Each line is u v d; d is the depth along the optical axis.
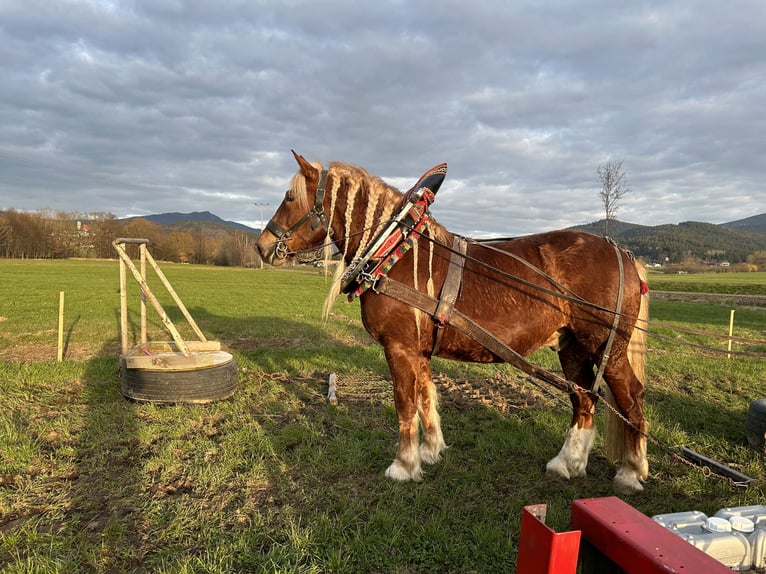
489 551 3.19
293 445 4.93
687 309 23.09
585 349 4.02
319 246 4.39
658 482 4.29
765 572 2.20
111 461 4.46
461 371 8.40
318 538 3.28
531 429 5.46
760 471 4.55
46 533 3.32
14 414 5.60
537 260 3.99
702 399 7.11
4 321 13.52
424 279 3.92
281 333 12.48
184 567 2.88
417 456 4.21
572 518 1.92
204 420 5.62
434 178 4.11
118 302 18.84
